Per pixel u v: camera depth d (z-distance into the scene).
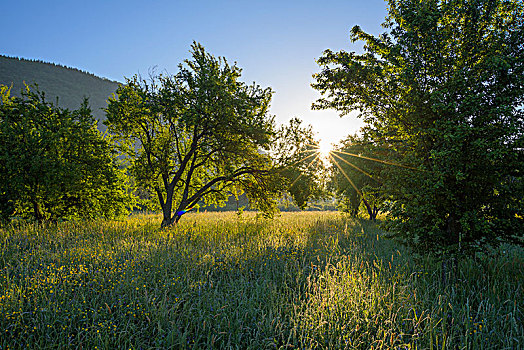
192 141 15.56
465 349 3.52
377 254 8.20
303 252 8.20
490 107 5.36
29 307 4.20
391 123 6.99
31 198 11.64
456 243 5.71
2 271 5.46
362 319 4.14
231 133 13.55
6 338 3.59
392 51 6.27
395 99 6.60
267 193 14.86
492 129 5.18
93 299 4.48
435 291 5.22
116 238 9.13
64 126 12.08
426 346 3.66
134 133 15.20
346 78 7.07
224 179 14.63
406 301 4.57
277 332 4.00
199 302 4.40
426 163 6.02
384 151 7.20
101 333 3.73
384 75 6.62
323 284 5.52
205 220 17.95
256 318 4.32
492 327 3.98
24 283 5.03
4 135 10.98
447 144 5.32
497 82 5.44
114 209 15.16
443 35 6.06
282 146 14.08
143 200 18.12
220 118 12.87
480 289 5.24
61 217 13.73
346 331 3.89
